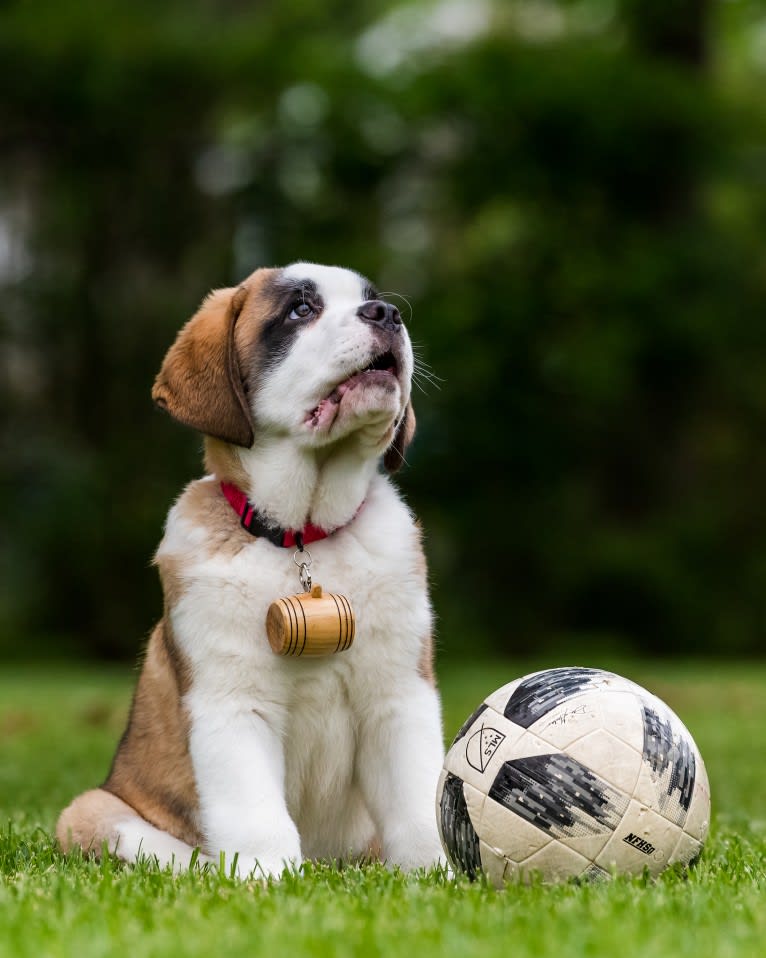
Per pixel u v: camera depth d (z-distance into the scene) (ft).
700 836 12.34
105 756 27.63
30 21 68.39
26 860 14.33
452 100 72.64
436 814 12.79
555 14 81.71
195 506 14.55
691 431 78.74
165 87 67.10
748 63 88.07
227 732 13.48
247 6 75.41
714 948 9.25
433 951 9.13
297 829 14.83
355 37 81.25
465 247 76.54
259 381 14.61
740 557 77.56
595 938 9.41
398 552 14.24
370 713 14.16
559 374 72.84
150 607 66.03
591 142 73.26
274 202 71.15
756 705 39.52
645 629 74.23
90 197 67.00
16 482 67.67
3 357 67.92
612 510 76.48
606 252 74.23
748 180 80.28
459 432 73.31
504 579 74.23
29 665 64.95
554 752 11.89
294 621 13.23
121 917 10.44
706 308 73.46
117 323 66.49
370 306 14.43
